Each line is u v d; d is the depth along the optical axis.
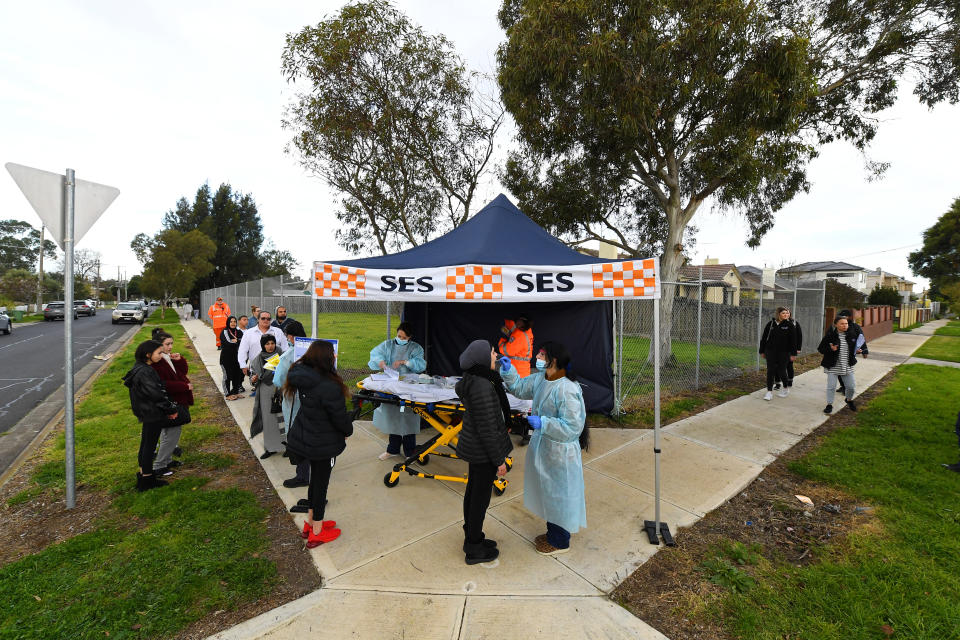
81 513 3.75
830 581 2.81
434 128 12.05
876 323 19.47
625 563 3.03
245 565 2.97
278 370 4.55
